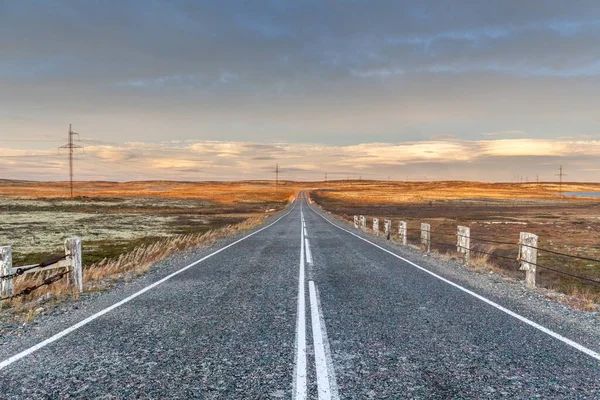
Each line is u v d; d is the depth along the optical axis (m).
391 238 21.98
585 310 7.18
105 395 3.70
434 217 49.31
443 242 24.55
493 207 75.44
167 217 49.91
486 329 5.73
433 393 3.74
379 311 6.71
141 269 11.48
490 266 12.27
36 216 47.12
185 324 5.98
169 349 4.91
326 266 11.74
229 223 42.56
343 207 75.00
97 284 9.55
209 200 94.88
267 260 13.05
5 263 7.46
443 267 11.90
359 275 10.23
